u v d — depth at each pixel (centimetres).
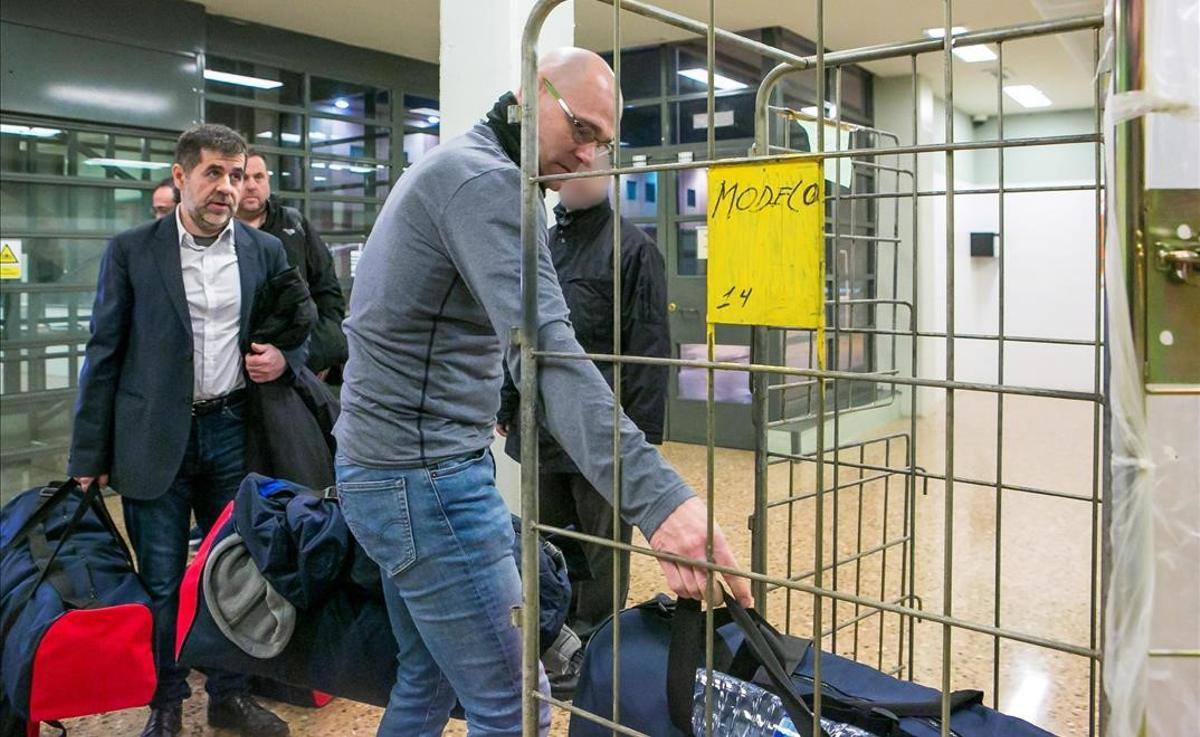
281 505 176
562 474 244
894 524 391
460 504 135
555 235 249
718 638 116
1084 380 889
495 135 131
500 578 139
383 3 534
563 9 291
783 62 173
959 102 849
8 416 456
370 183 654
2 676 179
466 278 122
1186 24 65
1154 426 67
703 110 626
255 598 166
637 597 306
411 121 679
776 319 88
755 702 106
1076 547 365
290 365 229
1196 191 65
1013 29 138
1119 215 66
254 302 223
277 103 589
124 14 488
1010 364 928
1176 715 67
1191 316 66
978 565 340
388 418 133
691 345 626
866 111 735
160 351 207
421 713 152
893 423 694
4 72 440
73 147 474
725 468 530
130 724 231
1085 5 241
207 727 225
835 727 101
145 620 180
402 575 136
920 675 242
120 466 205
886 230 695
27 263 460
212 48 548
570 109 125
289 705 239
